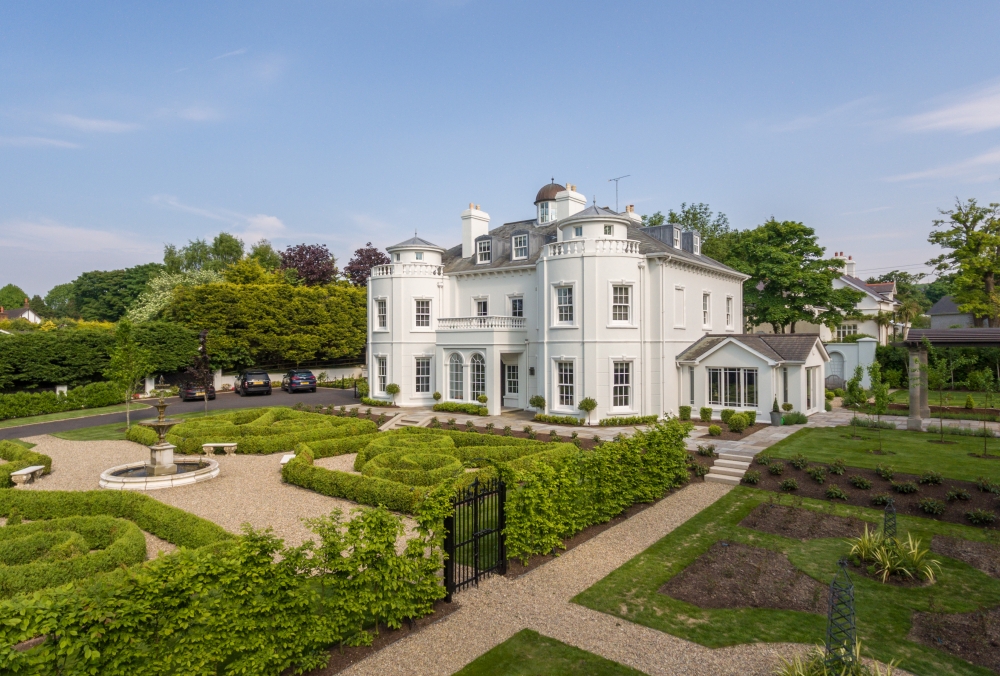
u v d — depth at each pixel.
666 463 17.31
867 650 8.96
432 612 9.89
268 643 7.79
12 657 5.90
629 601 10.54
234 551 7.88
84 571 10.09
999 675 8.31
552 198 44.06
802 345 29.31
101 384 36.97
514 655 8.66
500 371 36.03
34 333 36.91
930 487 16.28
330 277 70.06
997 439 22.70
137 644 6.74
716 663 8.51
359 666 8.31
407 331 37.41
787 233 46.12
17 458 20.55
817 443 22.34
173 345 44.06
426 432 23.50
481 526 13.34
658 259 30.55
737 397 29.27
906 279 88.31
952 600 10.61
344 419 26.95
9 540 11.24
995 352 40.81
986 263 43.53
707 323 35.69
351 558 8.88
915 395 25.09
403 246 37.78
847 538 13.63
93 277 88.44
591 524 14.75
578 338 29.67
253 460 21.23
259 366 51.84
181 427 24.62
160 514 13.52
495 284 36.50
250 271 58.47
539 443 21.08
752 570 11.90
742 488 17.88
